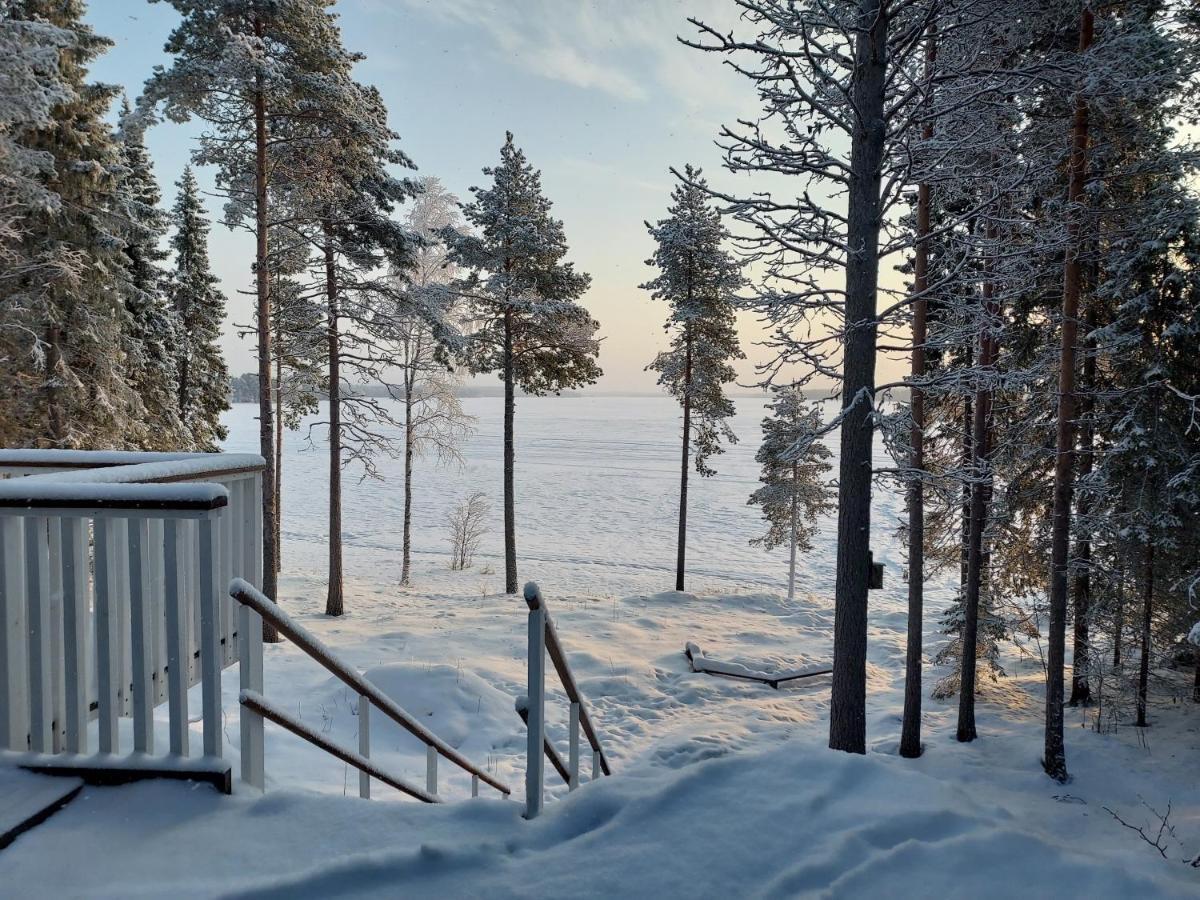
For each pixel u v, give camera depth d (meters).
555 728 9.85
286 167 13.79
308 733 3.47
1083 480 9.88
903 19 7.99
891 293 7.96
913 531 10.04
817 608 19.53
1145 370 9.80
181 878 2.57
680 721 10.68
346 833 2.88
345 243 16.61
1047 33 9.28
